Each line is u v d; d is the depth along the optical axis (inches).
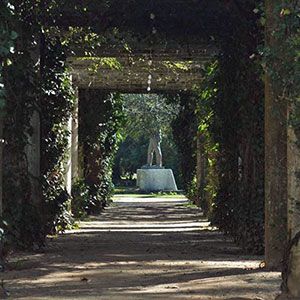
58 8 585.0
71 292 351.9
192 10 616.1
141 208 1392.7
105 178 1282.0
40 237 575.5
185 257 529.7
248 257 533.3
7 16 417.4
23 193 561.9
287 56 395.2
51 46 641.6
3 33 408.2
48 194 684.1
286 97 393.1
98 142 1180.5
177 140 1421.0
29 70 553.9
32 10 552.7
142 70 973.8
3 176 542.0
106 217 1125.1
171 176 2196.1
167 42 732.0
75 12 618.2
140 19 622.8
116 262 492.4
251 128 569.3
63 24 629.9
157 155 2207.2
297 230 377.1
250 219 562.6
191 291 350.6
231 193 669.3
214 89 689.6
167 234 784.3
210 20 624.1
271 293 344.8
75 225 869.2
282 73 416.5
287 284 338.0
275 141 450.3
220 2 607.2
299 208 378.3
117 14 618.2
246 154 581.9
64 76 676.7
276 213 445.7
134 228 896.3
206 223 970.1
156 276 414.9
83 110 1111.0
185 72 985.5
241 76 585.6
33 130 556.4
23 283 390.3
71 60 887.7
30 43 552.7
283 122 448.5
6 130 542.6
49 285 382.0
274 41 431.5
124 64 933.2
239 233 604.7
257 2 514.6
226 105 649.6
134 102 2057.1
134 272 434.9
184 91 1168.2
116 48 791.7
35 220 569.9
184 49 780.6
